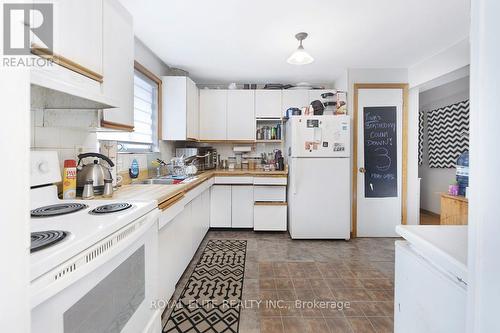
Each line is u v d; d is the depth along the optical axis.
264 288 2.00
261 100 3.62
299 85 3.68
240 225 3.44
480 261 0.43
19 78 0.45
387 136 3.25
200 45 2.55
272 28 2.21
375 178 3.27
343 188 3.08
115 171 1.83
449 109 4.02
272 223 3.34
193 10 1.94
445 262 0.65
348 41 2.46
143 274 1.11
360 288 2.01
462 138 3.79
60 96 1.18
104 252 0.78
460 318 0.60
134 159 2.33
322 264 2.45
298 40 2.42
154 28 2.21
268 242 3.04
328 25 2.16
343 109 3.17
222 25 2.16
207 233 3.35
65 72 1.05
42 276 0.58
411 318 0.82
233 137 3.64
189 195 2.15
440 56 2.71
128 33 1.58
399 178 3.27
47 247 0.65
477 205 0.44
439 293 0.68
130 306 0.99
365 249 2.85
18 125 0.45
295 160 3.08
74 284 0.68
